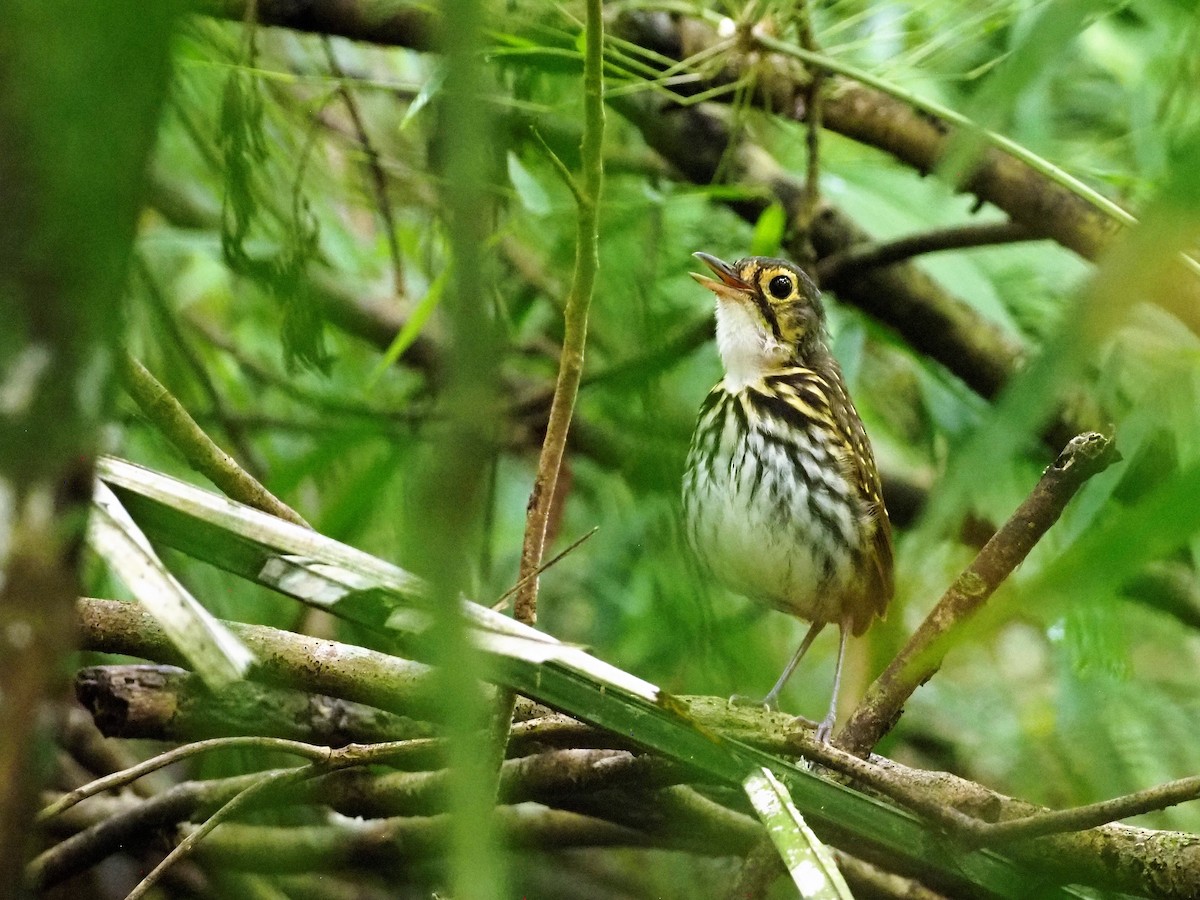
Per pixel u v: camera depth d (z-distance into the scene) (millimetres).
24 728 2129
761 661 10133
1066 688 9969
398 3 8438
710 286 10312
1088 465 5301
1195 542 8453
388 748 5867
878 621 10797
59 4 1713
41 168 1762
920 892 7633
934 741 11219
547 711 6410
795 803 5277
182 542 4445
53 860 7621
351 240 10852
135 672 6594
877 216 11211
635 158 10742
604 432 10367
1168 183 1971
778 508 9797
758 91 10188
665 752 4895
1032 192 9391
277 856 8336
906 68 8875
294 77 8062
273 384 10336
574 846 8359
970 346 10531
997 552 5457
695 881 10656
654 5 9117
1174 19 8359
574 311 5027
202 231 10477
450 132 1834
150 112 1775
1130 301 1978
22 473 2010
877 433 12688
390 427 9656
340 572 4355
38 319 1875
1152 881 5457
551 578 10617
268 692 6875
